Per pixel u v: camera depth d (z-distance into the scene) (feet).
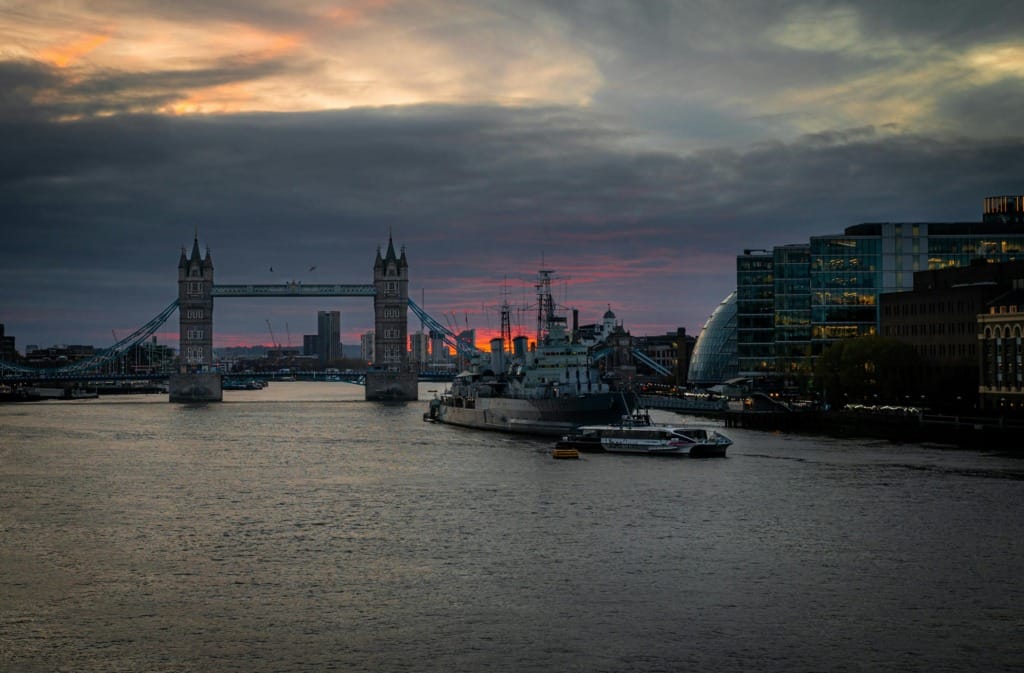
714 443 579.89
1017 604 284.41
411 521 395.14
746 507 412.16
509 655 251.39
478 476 514.27
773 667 243.60
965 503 413.59
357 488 479.82
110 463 599.57
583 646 256.52
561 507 419.13
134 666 247.09
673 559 330.95
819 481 472.44
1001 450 586.45
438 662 247.91
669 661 247.09
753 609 281.54
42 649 257.75
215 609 286.25
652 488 462.19
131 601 293.84
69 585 309.22
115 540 367.04
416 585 305.94
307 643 260.21
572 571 318.45
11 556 344.08
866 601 287.48
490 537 364.58
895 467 515.50
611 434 621.31
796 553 336.90
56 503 445.37
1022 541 349.41
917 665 244.22
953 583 302.86
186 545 358.43
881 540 352.49
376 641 261.24
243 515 412.77
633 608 283.18
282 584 308.60
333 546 354.33
